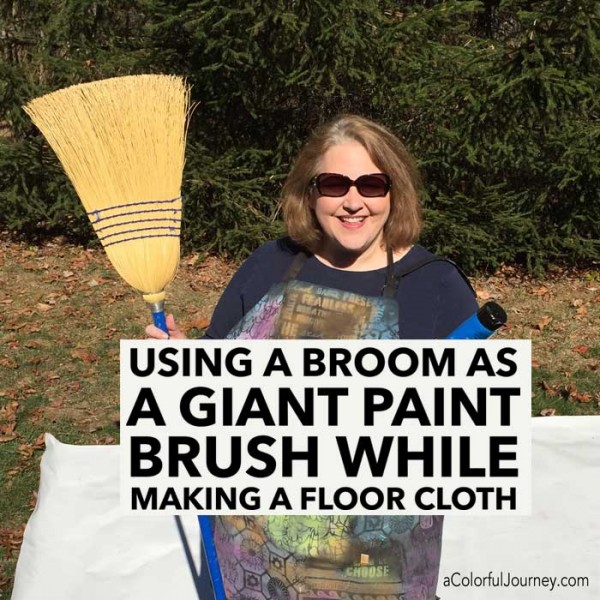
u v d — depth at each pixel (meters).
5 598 3.13
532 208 7.14
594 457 3.62
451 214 7.11
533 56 6.33
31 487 3.93
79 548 3.15
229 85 7.04
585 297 6.91
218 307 2.39
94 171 2.13
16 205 7.93
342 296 2.12
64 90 2.14
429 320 2.11
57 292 6.88
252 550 2.17
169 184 2.18
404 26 6.75
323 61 6.80
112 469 3.58
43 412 4.75
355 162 2.05
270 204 7.49
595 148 6.61
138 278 2.20
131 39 7.57
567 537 3.17
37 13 7.73
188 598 2.92
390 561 2.10
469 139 6.80
